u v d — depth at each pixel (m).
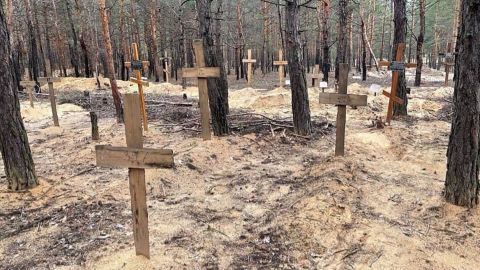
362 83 21.53
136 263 3.78
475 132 4.47
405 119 10.68
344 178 5.52
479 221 4.34
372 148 7.84
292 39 8.36
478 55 4.27
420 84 20.17
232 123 10.02
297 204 4.89
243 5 34.12
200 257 3.98
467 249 3.90
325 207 4.62
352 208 4.69
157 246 4.16
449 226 4.33
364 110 12.14
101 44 33.97
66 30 31.69
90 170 6.84
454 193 4.71
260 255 4.02
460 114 4.52
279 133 8.95
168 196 5.69
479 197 4.77
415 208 4.83
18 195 5.59
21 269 3.88
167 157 3.38
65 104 15.49
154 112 12.73
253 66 33.69
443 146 7.88
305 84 8.66
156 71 27.48
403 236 4.12
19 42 22.41
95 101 16.78
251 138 8.48
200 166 6.82
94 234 4.51
